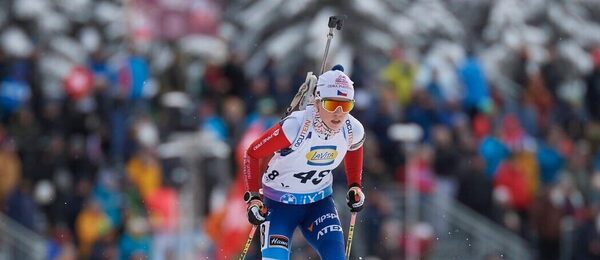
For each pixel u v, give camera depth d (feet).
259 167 77.66
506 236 149.59
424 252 140.97
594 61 192.13
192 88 164.14
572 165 163.02
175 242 132.05
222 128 146.82
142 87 158.10
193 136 133.80
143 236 134.00
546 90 192.34
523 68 192.34
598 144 178.09
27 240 141.49
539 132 179.11
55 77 218.18
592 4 255.70
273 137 75.97
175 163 136.98
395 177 145.48
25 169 149.38
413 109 158.20
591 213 152.97
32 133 152.25
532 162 161.68
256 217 76.28
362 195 79.97
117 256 134.72
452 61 220.43
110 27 226.38
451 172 149.18
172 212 133.90
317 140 76.23
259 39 223.10
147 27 184.44
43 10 224.74
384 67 214.90
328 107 74.74
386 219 137.18
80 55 222.69
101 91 156.76
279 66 215.72
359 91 156.04
